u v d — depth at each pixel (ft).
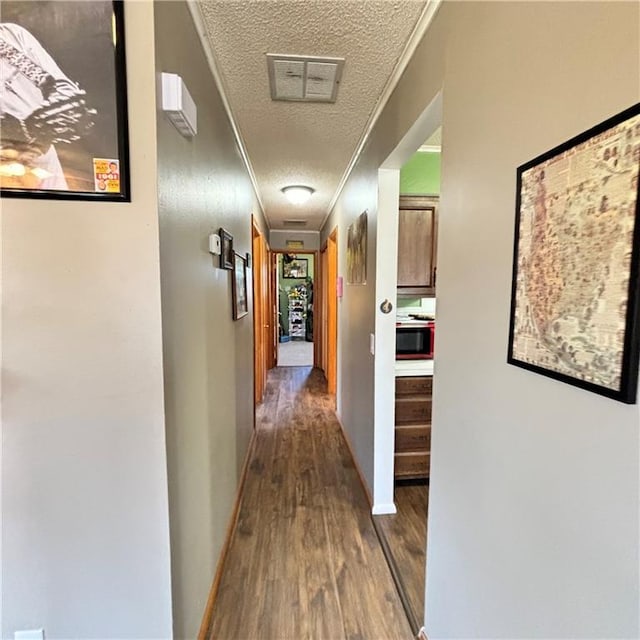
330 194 12.74
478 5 3.22
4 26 2.90
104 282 3.22
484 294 3.25
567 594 2.30
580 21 2.12
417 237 8.63
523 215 2.65
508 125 2.84
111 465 3.39
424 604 4.87
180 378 3.86
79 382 3.28
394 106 5.69
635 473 1.83
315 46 4.83
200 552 4.72
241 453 8.35
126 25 3.03
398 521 7.16
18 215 3.08
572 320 2.19
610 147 1.91
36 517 3.36
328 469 9.35
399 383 8.18
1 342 3.17
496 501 3.09
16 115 2.98
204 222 4.84
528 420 2.66
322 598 5.40
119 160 3.12
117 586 3.51
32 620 3.45
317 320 21.21
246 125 7.25
